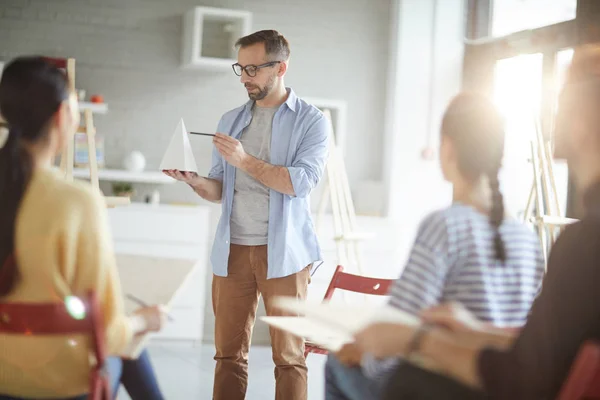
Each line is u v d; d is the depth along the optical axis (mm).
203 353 5891
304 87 6992
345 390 2279
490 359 1702
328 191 6406
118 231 6035
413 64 6996
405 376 1912
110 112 6590
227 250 3439
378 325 1887
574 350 1669
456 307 1864
